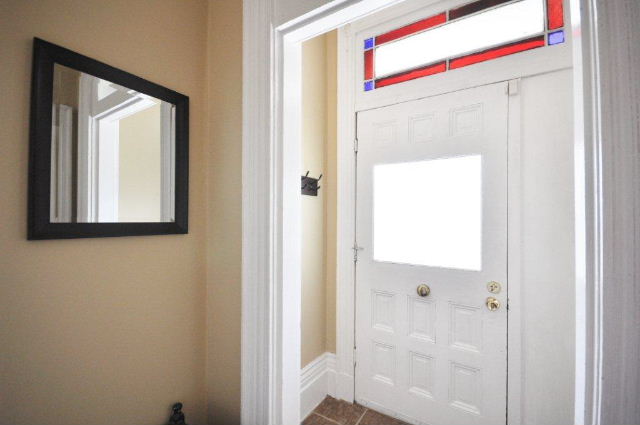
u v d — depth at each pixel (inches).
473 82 59.3
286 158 38.5
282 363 37.8
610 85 17.9
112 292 32.9
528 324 54.6
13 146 25.7
